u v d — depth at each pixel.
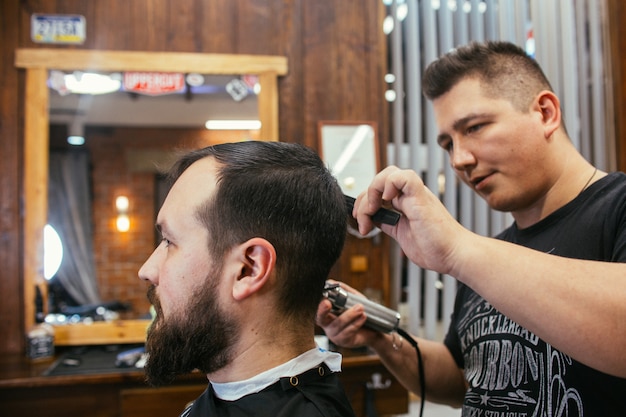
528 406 0.77
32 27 2.09
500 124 0.83
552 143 0.83
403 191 0.62
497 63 0.85
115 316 2.18
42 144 2.09
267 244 0.60
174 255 0.62
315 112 2.23
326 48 2.24
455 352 1.06
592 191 0.80
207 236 0.61
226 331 0.61
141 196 2.28
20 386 1.61
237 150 0.65
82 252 2.22
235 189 0.61
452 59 0.90
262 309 0.62
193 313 0.61
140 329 2.11
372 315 1.00
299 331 0.65
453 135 0.89
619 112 2.30
